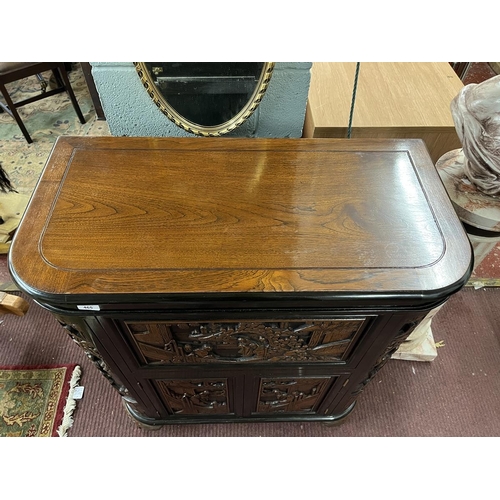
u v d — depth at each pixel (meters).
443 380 1.23
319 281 0.60
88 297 0.57
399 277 0.60
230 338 0.71
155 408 1.00
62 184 0.72
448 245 0.64
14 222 1.46
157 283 0.59
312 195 0.72
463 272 0.61
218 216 0.68
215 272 0.60
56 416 1.14
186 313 0.62
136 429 1.13
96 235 0.64
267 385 0.91
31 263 0.61
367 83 1.16
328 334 0.71
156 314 0.62
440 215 0.69
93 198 0.70
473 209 0.89
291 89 0.96
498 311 1.38
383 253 0.63
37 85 2.13
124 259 0.61
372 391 1.21
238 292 0.58
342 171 0.76
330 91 1.13
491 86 0.76
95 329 0.65
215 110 0.93
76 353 1.26
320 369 0.82
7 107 1.74
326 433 1.14
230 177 0.75
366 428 1.14
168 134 1.04
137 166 0.76
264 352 0.75
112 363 0.76
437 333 1.33
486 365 1.26
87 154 0.78
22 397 1.17
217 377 0.85
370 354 0.76
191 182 0.74
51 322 1.33
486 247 1.02
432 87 1.16
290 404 1.02
